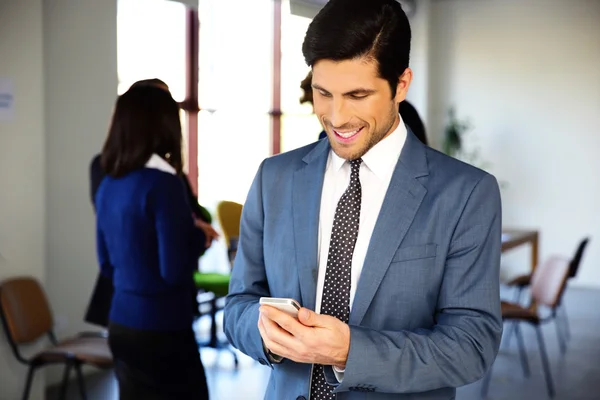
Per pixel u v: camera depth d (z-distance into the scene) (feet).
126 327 7.91
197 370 8.34
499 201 4.42
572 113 26.96
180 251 7.75
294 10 21.98
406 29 4.08
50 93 14.90
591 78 26.58
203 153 22.52
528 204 27.81
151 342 7.86
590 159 26.73
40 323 12.06
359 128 4.14
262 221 4.80
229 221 18.19
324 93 4.09
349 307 4.36
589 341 19.30
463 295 4.22
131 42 19.31
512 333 20.10
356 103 4.04
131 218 7.70
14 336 11.43
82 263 15.92
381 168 4.47
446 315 4.29
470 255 4.26
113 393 14.39
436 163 4.49
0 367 11.94
